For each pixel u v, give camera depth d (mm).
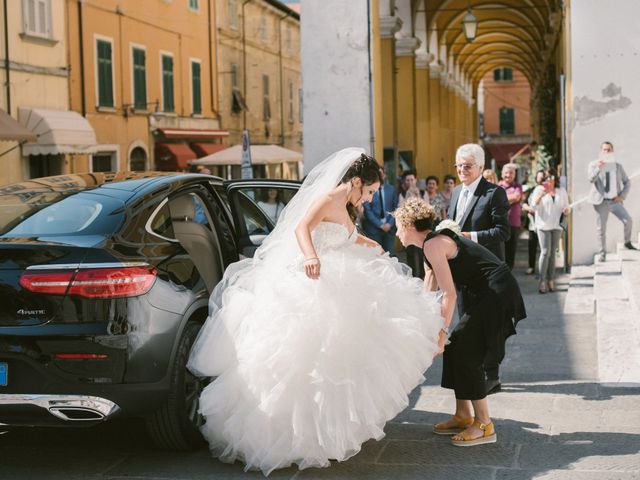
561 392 7074
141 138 26141
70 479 5191
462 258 5863
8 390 4906
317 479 5137
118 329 4930
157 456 5609
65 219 5348
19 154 20406
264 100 38094
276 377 5090
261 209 7055
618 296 10242
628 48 13859
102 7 23719
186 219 6234
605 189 13195
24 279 4918
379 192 12938
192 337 5531
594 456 5441
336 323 5109
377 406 5141
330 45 12789
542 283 12914
